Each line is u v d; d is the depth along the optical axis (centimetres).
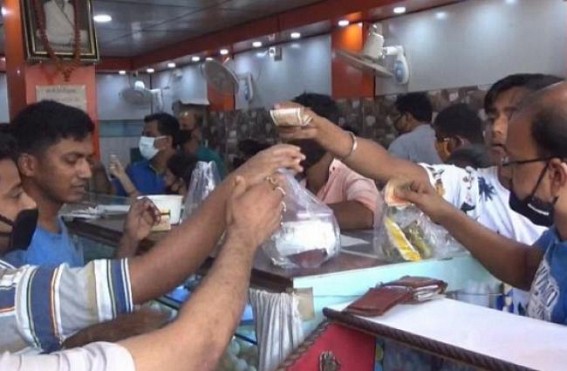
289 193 132
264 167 120
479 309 117
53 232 171
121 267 114
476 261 143
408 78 640
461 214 142
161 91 1114
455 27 588
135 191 346
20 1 398
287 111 147
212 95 957
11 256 147
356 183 201
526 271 137
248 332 148
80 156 166
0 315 103
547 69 506
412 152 429
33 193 166
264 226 103
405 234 139
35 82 406
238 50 889
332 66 723
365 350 121
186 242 121
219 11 703
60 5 401
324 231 132
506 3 538
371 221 189
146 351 82
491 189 173
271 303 123
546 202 117
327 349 118
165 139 382
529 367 89
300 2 666
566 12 486
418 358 119
